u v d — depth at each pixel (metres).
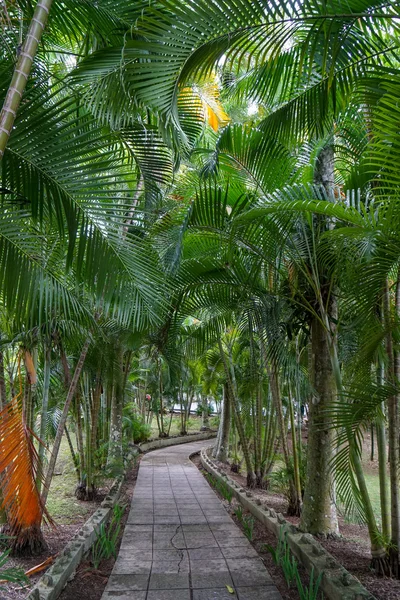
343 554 4.09
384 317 3.33
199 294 5.44
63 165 2.42
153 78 2.30
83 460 7.03
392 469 3.47
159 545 4.59
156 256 2.96
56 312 3.64
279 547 3.89
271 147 4.48
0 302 3.08
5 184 2.44
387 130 2.19
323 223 4.19
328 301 4.44
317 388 4.82
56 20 3.18
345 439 3.27
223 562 4.07
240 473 10.35
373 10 2.47
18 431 2.68
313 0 2.20
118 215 2.59
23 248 2.77
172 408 18.20
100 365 6.80
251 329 5.64
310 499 4.73
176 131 2.65
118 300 2.69
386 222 2.59
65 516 5.91
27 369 4.21
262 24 2.24
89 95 2.89
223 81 5.16
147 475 9.28
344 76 3.27
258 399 8.46
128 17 3.03
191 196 5.42
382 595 3.11
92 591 3.43
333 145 4.59
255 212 3.24
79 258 2.56
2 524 4.36
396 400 3.45
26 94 2.37
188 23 2.14
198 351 7.66
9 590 3.35
